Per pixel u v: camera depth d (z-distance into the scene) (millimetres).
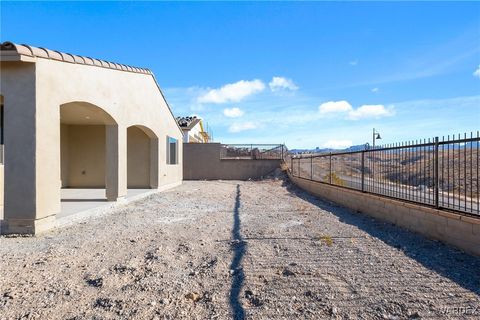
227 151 24516
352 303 3273
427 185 6219
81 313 3145
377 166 8312
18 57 5918
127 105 10656
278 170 22094
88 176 14695
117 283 3879
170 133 16031
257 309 3189
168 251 5164
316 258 4746
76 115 12023
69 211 8008
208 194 13547
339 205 10336
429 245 5375
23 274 4180
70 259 4797
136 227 7062
